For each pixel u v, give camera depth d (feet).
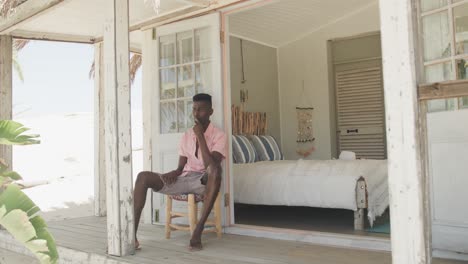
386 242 12.03
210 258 11.50
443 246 10.77
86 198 30.68
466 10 10.56
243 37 24.30
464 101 10.54
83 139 64.23
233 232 15.14
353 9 24.03
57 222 18.84
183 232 15.44
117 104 11.75
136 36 20.35
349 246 12.60
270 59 26.50
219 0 15.48
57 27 19.12
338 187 14.56
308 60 25.98
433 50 11.07
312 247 12.64
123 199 11.84
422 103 6.73
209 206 12.78
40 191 34.50
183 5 16.16
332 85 25.71
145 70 17.84
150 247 12.94
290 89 26.63
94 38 21.07
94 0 15.49
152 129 17.47
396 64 6.77
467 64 10.52
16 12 16.52
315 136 25.73
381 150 24.45
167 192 13.79
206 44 16.14
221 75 15.67
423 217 6.51
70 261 13.07
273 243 13.32
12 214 8.48
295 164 16.31
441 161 10.77
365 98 24.90
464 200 10.42
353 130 25.27
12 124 11.63
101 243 13.82
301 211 19.72
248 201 16.62
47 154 56.18
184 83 16.78
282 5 20.77
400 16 6.74
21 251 15.60
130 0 15.33
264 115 25.36
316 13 23.06
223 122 15.61
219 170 13.19
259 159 21.33
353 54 25.17
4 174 11.84
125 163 11.89
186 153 14.67
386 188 15.51
